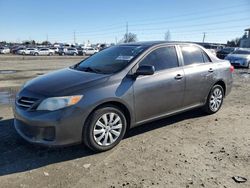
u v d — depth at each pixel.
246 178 3.49
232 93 8.81
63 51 60.81
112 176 3.51
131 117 4.44
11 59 33.00
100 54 5.33
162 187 3.27
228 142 4.62
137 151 4.23
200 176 3.52
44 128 3.76
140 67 4.34
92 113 3.99
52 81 4.22
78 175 3.53
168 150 4.27
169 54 5.10
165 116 5.04
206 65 5.72
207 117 5.95
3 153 4.09
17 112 4.06
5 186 3.27
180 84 5.09
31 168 3.69
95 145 4.06
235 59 18.41
